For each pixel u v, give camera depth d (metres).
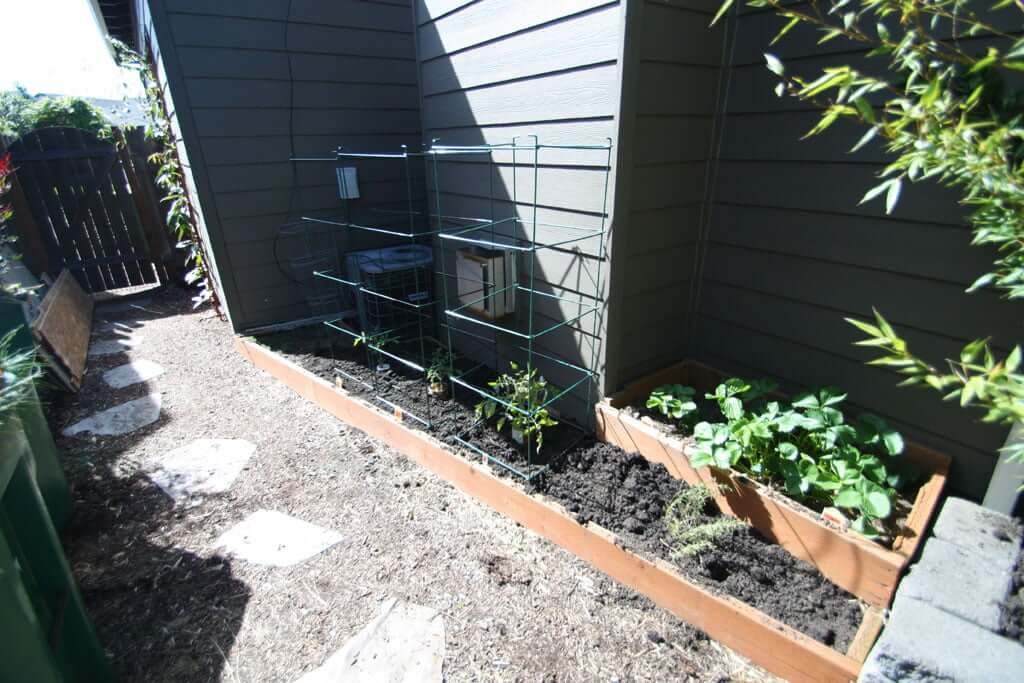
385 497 2.42
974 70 1.01
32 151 5.34
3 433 1.33
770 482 1.99
